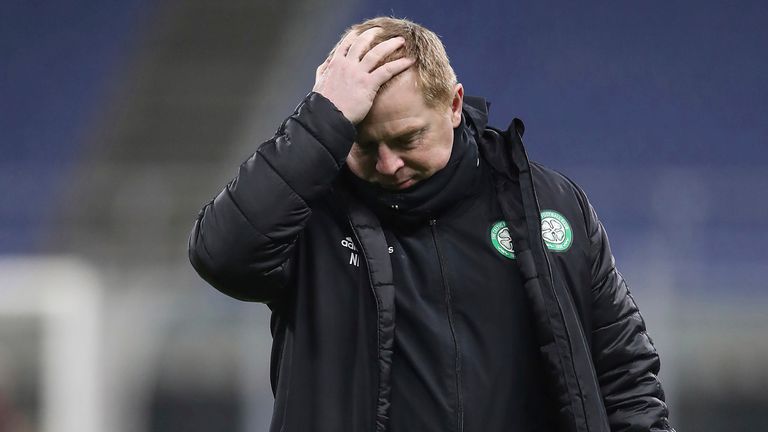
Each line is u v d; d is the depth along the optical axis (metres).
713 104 37.31
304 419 6.46
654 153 36.69
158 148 33.31
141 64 34.72
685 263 21.41
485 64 38.50
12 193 26.39
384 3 38.34
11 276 23.06
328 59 6.77
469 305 6.68
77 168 31.06
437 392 6.50
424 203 6.64
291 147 6.29
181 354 21.03
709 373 20.75
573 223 6.86
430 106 6.36
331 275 6.62
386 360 6.41
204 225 6.39
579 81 37.91
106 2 38.44
